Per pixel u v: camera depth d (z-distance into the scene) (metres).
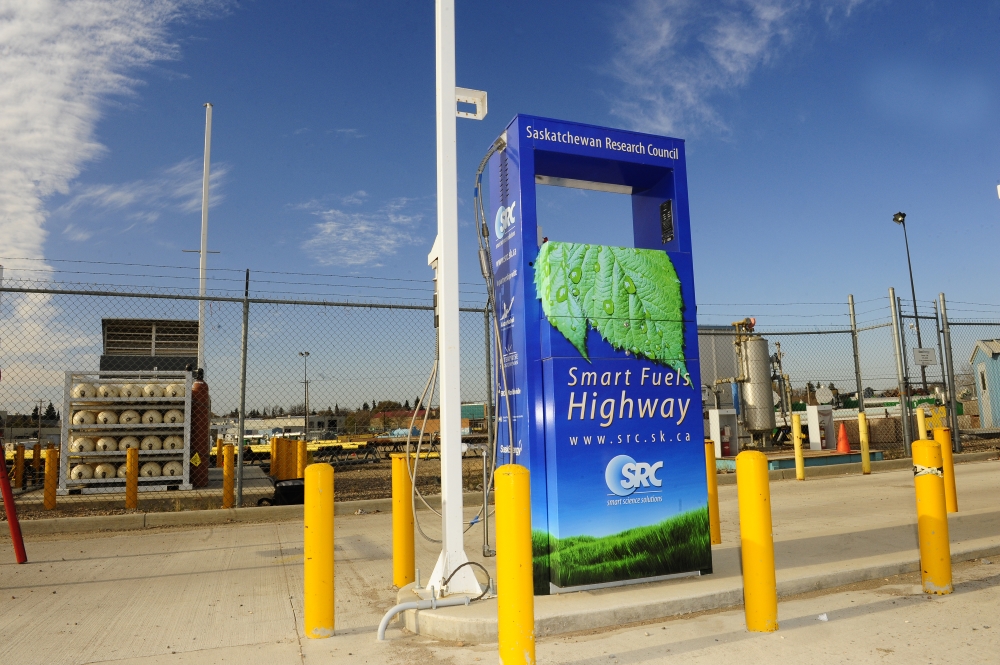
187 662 3.57
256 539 7.55
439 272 4.54
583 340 4.72
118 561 6.37
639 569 4.67
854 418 26.14
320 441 25.33
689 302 5.06
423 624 3.97
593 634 3.87
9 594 5.14
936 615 4.02
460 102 4.74
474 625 3.83
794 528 7.21
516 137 4.93
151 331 16.58
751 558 3.81
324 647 3.78
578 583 4.50
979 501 8.98
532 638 3.12
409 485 5.14
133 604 4.80
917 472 4.62
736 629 3.86
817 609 4.21
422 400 4.77
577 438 4.61
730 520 8.05
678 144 5.34
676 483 4.85
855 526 7.18
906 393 15.08
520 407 4.85
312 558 3.98
